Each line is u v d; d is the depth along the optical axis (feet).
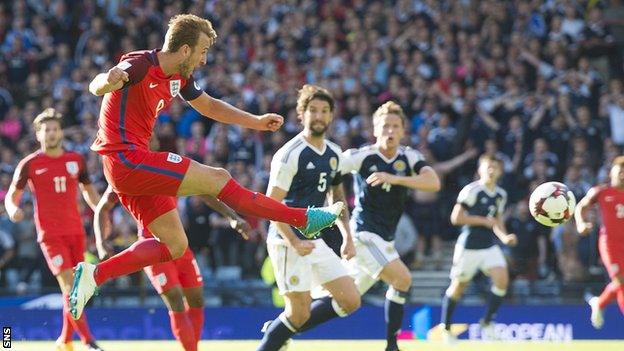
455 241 94.63
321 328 82.74
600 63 111.75
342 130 95.50
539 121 96.99
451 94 100.53
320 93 45.39
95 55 106.22
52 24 111.34
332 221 38.19
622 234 66.49
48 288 84.89
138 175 36.58
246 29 109.81
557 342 71.10
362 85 100.53
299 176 45.21
